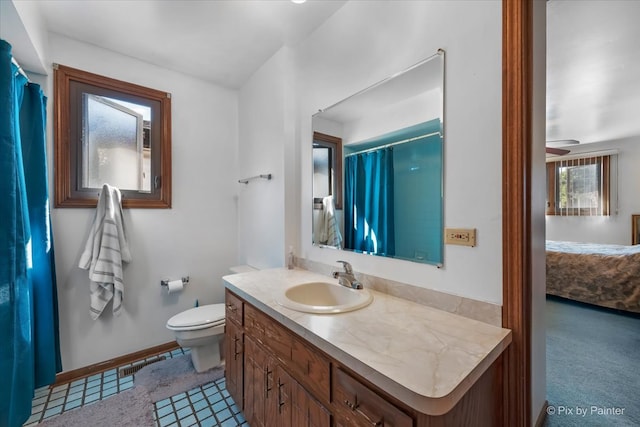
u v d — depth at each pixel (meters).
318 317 1.09
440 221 1.19
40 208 1.71
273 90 2.20
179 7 1.65
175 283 2.31
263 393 1.30
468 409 0.78
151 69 2.29
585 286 3.17
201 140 2.56
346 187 1.67
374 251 1.50
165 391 1.80
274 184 2.20
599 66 2.18
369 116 1.51
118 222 2.06
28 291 1.51
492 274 1.03
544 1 1.14
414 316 1.10
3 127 1.29
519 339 0.95
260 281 1.65
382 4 1.42
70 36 1.93
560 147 4.94
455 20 1.12
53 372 1.78
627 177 4.41
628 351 2.14
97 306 1.94
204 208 2.58
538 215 1.12
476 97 1.07
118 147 2.17
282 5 1.63
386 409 0.72
